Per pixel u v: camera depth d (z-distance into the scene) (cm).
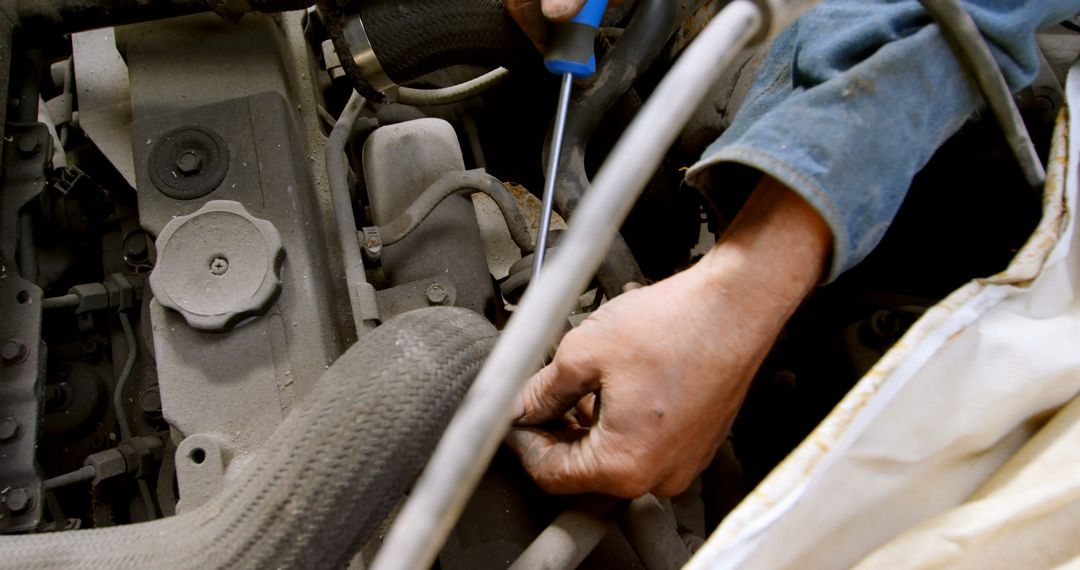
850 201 60
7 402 94
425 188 105
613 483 66
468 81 108
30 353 95
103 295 111
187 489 81
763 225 62
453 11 89
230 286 86
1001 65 63
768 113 63
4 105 96
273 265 87
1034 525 54
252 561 58
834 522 56
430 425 62
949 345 56
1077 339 59
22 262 99
